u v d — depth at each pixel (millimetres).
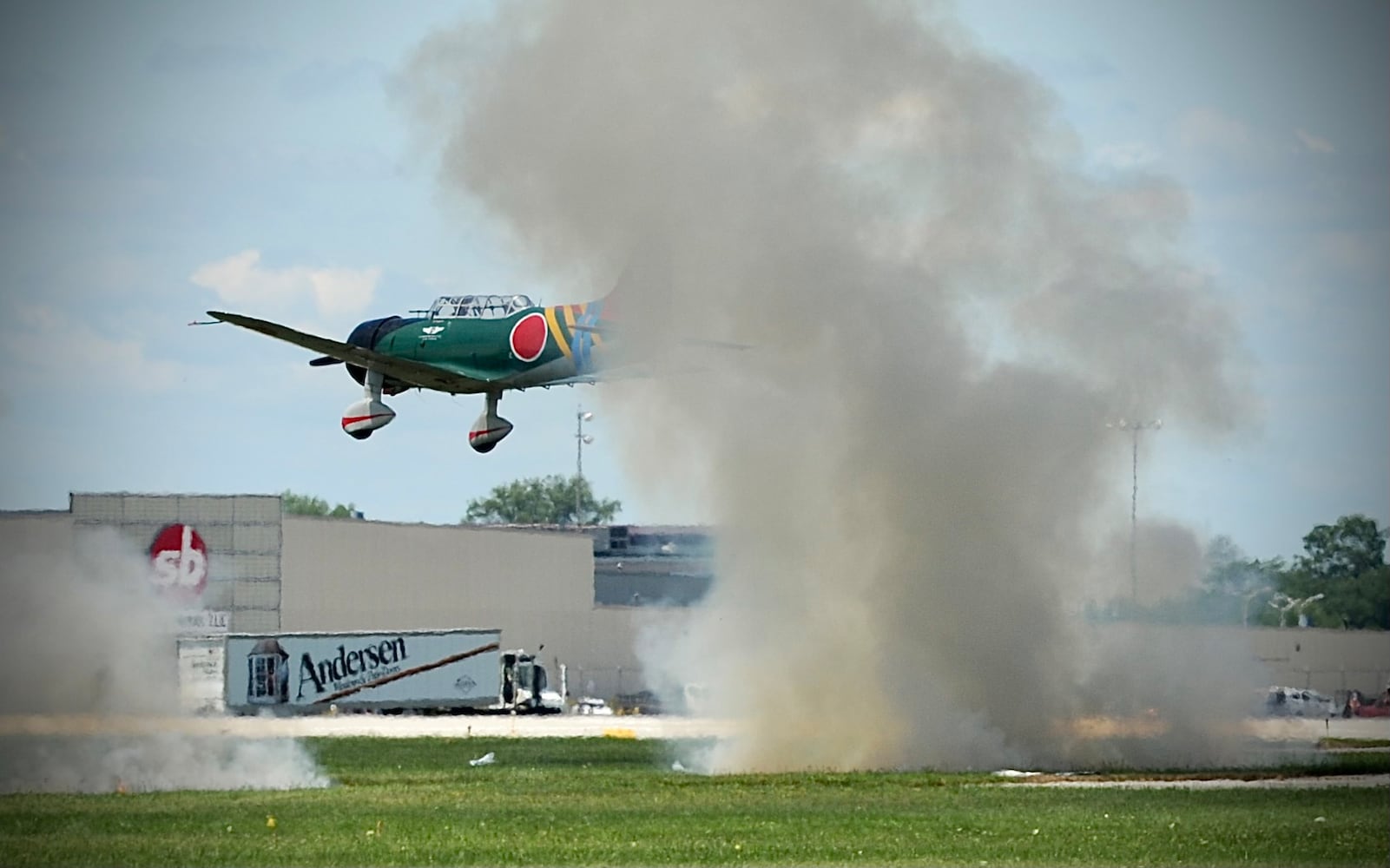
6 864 88188
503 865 88062
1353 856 89625
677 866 87812
